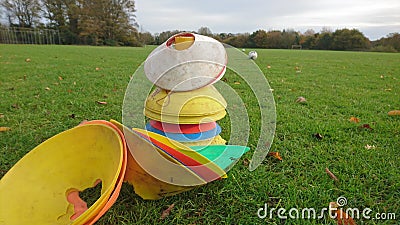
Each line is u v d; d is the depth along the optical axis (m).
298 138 2.64
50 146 1.75
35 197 1.59
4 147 2.37
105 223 1.51
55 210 1.57
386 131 2.84
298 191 1.78
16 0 34.53
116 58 12.64
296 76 7.24
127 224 1.50
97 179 1.69
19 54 13.18
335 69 9.45
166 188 1.66
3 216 1.44
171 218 1.56
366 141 2.58
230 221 1.54
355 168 2.06
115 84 5.33
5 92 4.41
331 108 3.80
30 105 3.65
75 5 36.84
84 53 15.78
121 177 1.35
